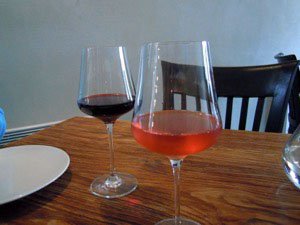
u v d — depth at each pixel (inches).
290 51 109.1
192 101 15.5
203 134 14.2
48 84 61.7
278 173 21.1
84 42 63.0
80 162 24.7
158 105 15.5
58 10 58.9
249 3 90.4
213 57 85.7
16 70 58.3
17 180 20.2
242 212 16.9
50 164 22.4
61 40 60.7
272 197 18.2
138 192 19.6
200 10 79.3
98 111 20.2
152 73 15.4
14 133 59.9
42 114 62.6
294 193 18.5
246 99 38.4
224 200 18.1
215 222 16.1
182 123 15.3
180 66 15.2
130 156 25.6
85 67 22.0
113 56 21.8
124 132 31.8
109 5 63.9
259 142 27.0
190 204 17.9
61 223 16.7
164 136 14.0
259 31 96.2
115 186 20.3
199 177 21.1
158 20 71.7
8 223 16.8
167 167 23.3
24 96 60.1
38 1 56.9
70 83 63.8
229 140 27.8
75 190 20.2
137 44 69.7
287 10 102.7
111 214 17.4
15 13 55.6
